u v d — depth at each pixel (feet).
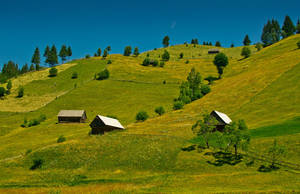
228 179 132.16
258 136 199.41
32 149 232.53
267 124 227.40
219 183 126.11
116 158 183.42
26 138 285.02
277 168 146.00
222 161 166.30
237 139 169.27
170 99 422.82
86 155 191.21
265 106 286.66
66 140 244.83
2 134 305.94
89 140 226.79
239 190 110.11
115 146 206.69
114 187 128.98
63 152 198.59
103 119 270.67
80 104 418.31
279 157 158.51
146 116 324.80
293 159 152.66
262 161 157.79
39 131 311.47
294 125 209.15
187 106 367.04
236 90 378.32
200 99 389.80
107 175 155.74
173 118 312.91
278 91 320.91
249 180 128.57
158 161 173.47
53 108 406.21
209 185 123.03
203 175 142.82
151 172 157.48
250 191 107.55
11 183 147.74
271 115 255.50
